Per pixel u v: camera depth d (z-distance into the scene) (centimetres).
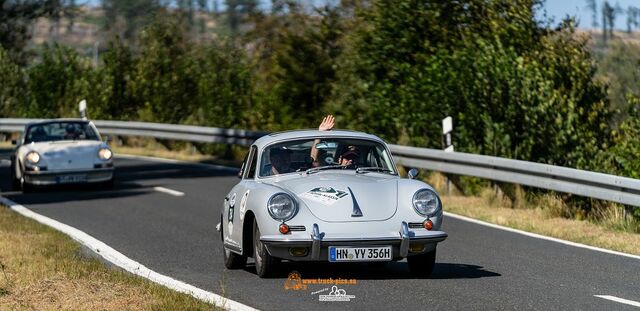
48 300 1181
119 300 1153
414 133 2889
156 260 1575
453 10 3250
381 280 1330
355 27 3597
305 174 1398
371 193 1315
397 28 3234
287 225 1270
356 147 1445
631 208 1955
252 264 1521
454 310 1126
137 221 2108
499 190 2353
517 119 2567
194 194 2650
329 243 1254
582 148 2491
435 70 2811
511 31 2903
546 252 1636
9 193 2795
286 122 3803
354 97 3306
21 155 2795
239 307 1134
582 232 1877
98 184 2930
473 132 2641
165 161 3800
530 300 1191
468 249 1672
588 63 2806
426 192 1318
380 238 1259
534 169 2197
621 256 1598
